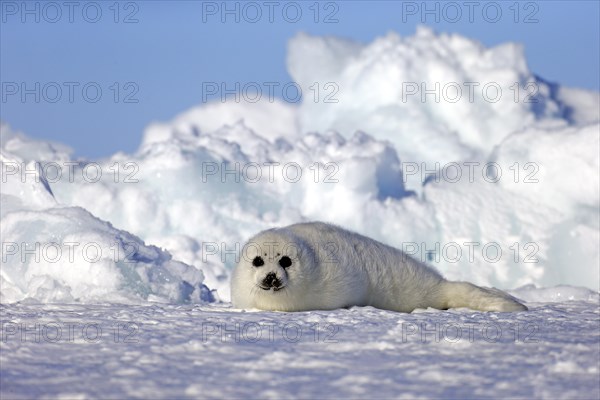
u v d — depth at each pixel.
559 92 46.78
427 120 45.78
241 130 36.53
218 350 8.67
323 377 7.34
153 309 12.69
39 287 17.61
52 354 8.43
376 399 6.53
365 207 34.12
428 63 46.56
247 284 13.30
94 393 6.73
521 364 7.87
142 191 31.19
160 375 7.43
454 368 7.70
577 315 11.80
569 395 6.59
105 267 17.80
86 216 20.53
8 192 23.00
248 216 32.16
